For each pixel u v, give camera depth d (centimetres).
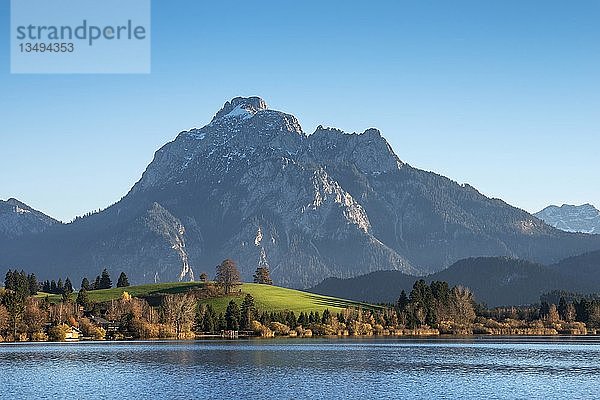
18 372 17938
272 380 16438
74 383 16062
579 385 15688
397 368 18738
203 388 15325
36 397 14338
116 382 16188
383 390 15025
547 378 16800
